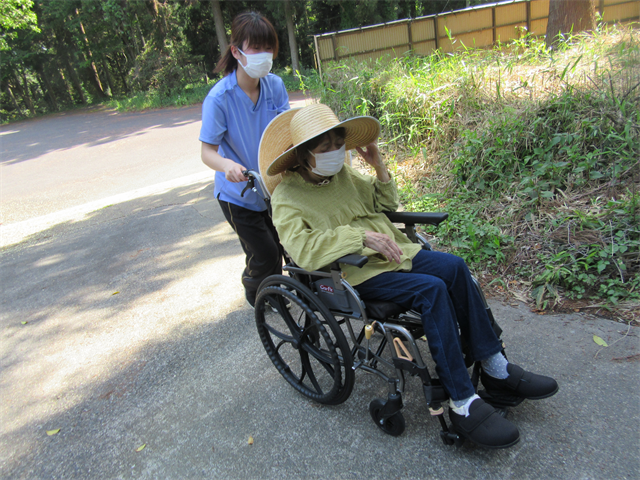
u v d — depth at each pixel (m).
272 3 20.52
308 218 2.01
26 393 2.70
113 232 5.34
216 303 3.38
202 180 7.02
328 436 2.00
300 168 2.12
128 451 2.11
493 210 3.53
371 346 2.60
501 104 4.53
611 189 3.18
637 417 1.81
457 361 1.72
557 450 1.73
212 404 2.34
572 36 5.70
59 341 3.22
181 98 20.80
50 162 11.36
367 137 2.15
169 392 2.48
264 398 2.32
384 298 1.88
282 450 1.96
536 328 2.44
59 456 2.14
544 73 4.64
